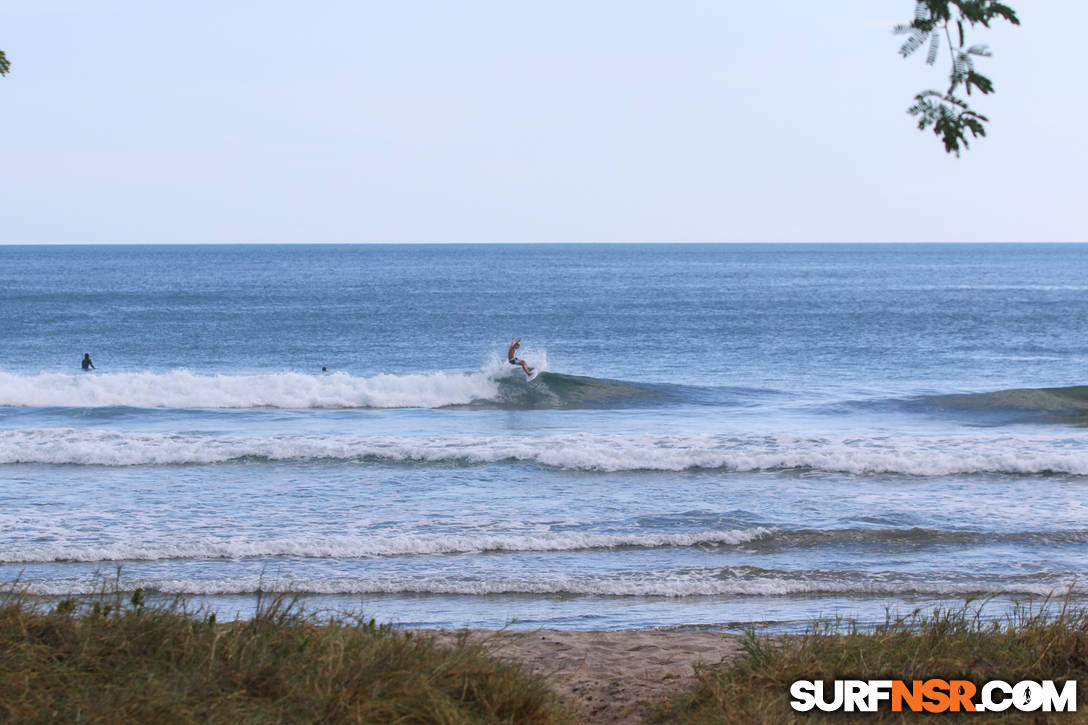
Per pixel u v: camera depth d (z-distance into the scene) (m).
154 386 109.50
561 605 40.28
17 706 19.59
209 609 38.03
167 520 53.41
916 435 83.69
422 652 24.39
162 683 20.86
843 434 85.50
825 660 25.97
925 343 190.75
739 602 40.84
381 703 20.81
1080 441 77.50
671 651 31.23
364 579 42.78
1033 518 54.72
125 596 37.56
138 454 70.31
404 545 48.22
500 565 45.97
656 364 158.75
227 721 19.61
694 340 198.25
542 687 24.09
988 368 152.50
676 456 69.00
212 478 65.12
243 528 51.75
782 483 64.25
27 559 45.44
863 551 48.53
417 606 39.78
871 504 58.06
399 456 71.00
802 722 21.88
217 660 22.75
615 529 51.91
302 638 24.59
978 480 65.31
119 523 52.72
